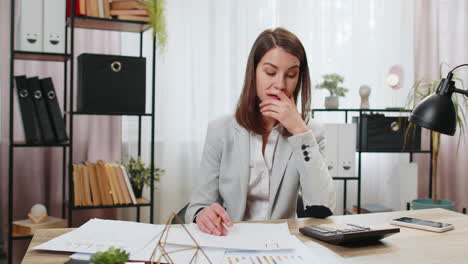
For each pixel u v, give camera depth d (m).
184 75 2.96
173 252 0.93
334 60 3.26
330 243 1.06
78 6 2.28
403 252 1.00
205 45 2.99
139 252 0.92
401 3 3.34
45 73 2.65
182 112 2.96
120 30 2.64
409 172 3.11
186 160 2.99
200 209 1.43
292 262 0.90
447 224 1.24
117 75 2.39
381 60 3.33
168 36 2.90
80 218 2.79
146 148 2.91
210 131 1.62
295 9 3.14
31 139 2.31
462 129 3.38
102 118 2.79
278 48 1.40
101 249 0.94
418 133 3.02
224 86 3.03
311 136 1.40
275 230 1.13
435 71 3.41
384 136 2.98
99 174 2.38
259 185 1.55
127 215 2.90
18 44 2.32
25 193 2.66
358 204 2.94
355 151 2.90
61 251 0.95
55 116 2.37
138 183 2.55
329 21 3.24
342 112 3.33
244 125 1.54
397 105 3.34
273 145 1.56
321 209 1.35
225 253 0.95
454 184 3.47
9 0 2.56
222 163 1.57
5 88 2.59
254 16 3.06
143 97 2.46
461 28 3.39
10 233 2.27
